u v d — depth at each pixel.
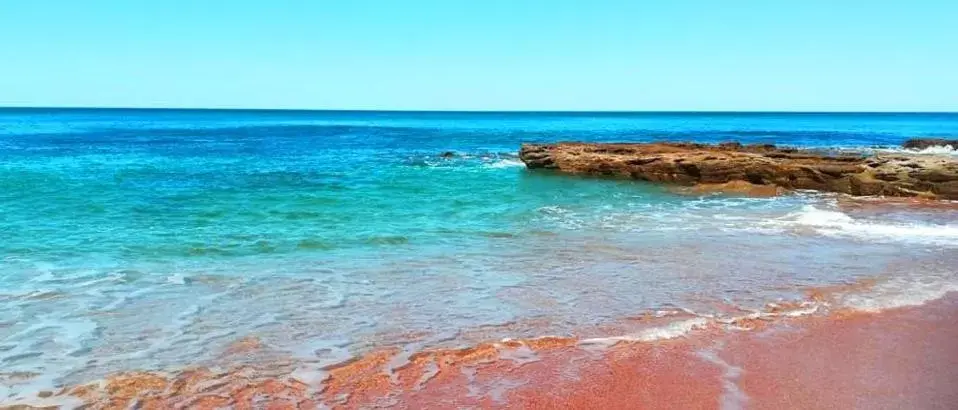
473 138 74.06
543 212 19.91
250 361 7.81
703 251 14.20
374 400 6.77
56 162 36.06
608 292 10.88
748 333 8.76
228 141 63.50
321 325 9.16
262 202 21.58
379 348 8.26
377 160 41.25
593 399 6.81
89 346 8.27
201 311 9.75
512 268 12.61
